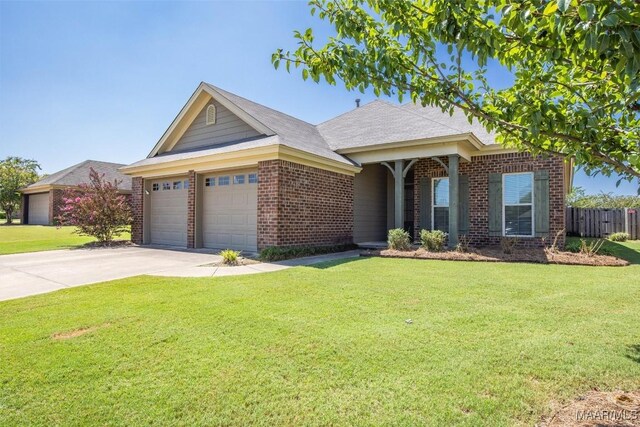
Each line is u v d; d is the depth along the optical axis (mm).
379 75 2711
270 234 10008
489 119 2740
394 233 10969
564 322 4043
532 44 2164
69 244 14383
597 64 2113
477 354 3166
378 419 2240
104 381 2740
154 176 13773
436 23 2344
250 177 11211
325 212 11773
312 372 2861
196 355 3193
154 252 11422
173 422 2238
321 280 6492
